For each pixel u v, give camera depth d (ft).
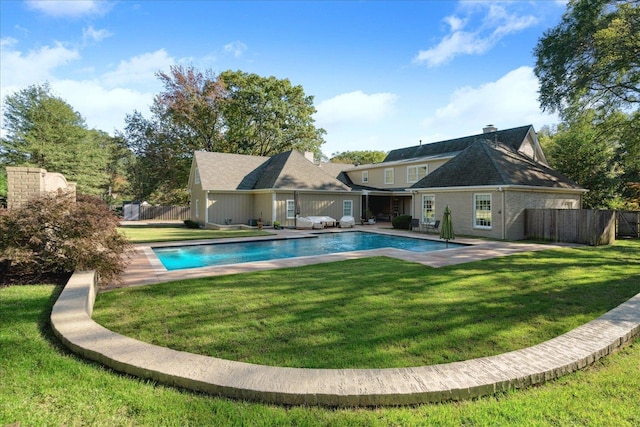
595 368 12.42
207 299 20.45
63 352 12.62
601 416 9.51
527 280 25.73
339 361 12.51
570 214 50.44
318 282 24.72
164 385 10.61
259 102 120.67
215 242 49.42
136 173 140.97
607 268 30.58
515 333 15.43
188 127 123.34
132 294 21.61
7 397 9.62
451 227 47.52
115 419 8.86
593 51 58.44
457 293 22.02
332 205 83.15
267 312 18.08
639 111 66.64
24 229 22.29
